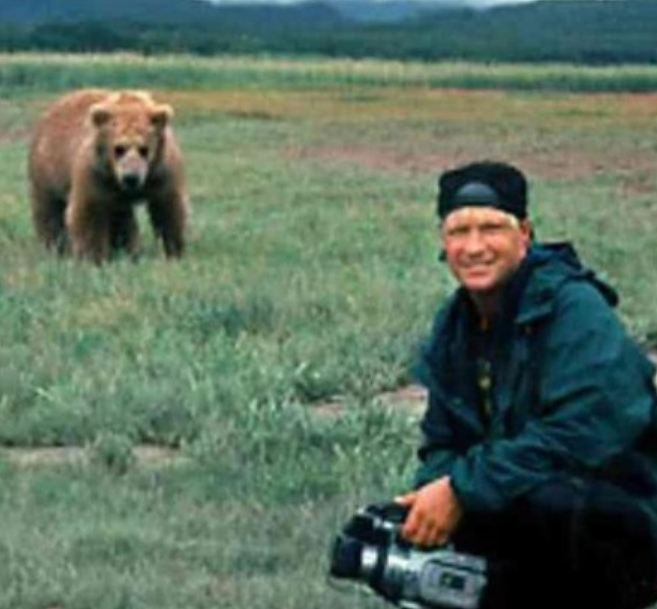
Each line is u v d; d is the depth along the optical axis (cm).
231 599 1188
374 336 2036
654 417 847
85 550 1283
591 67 15362
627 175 5056
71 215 2783
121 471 1516
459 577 848
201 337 2062
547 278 842
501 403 850
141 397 1709
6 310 2205
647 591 864
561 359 834
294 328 2116
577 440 830
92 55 14450
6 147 5888
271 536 1327
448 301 875
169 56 14588
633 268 2775
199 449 1565
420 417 1709
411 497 866
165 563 1262
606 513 840
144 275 2494
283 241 3105
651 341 2155
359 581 879
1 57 13138
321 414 1742
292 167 5125
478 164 855
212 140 6319
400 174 4988
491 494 837
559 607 862
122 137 2705
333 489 1441
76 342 1988
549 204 4028
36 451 1623
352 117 7794
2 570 1238
